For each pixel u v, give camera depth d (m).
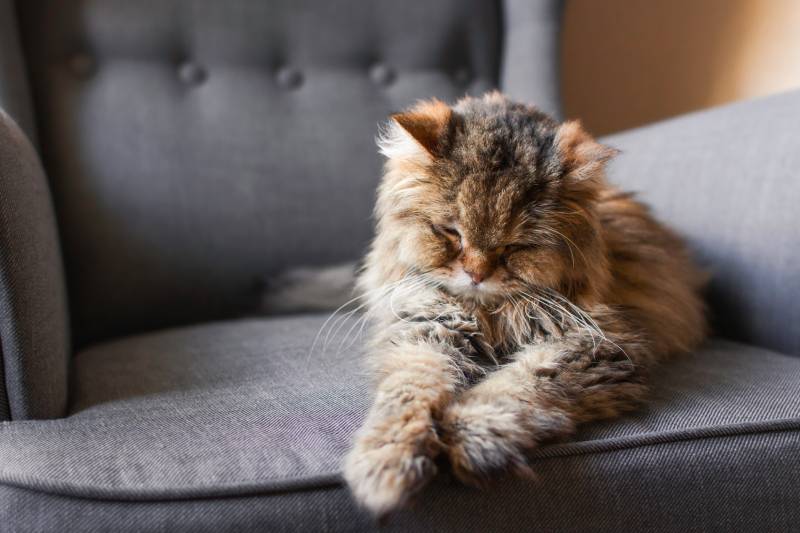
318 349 0.66
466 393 0.56
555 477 0.51
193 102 0.82
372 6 0.86
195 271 0.80
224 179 0.81
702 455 0.52
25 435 0.53
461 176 0.61
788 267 0.66
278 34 0.84
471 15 0.89
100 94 0.79
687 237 0.75
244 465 0.50
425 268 0.62
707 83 0.96
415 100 0.87
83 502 0.48
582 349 0.59
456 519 0.50
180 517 0.48
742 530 0.52
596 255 0.63
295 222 0.83
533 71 0.87
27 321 0.56
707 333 0.71
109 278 0.78
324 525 0.49
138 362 0.65
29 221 0.57
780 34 0.89
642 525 0.51
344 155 0.84
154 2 0.81
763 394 0.57
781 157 0.68
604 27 1.02
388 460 0.49
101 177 0.78
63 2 0.79
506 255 0.61
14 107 0.73
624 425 0.54
